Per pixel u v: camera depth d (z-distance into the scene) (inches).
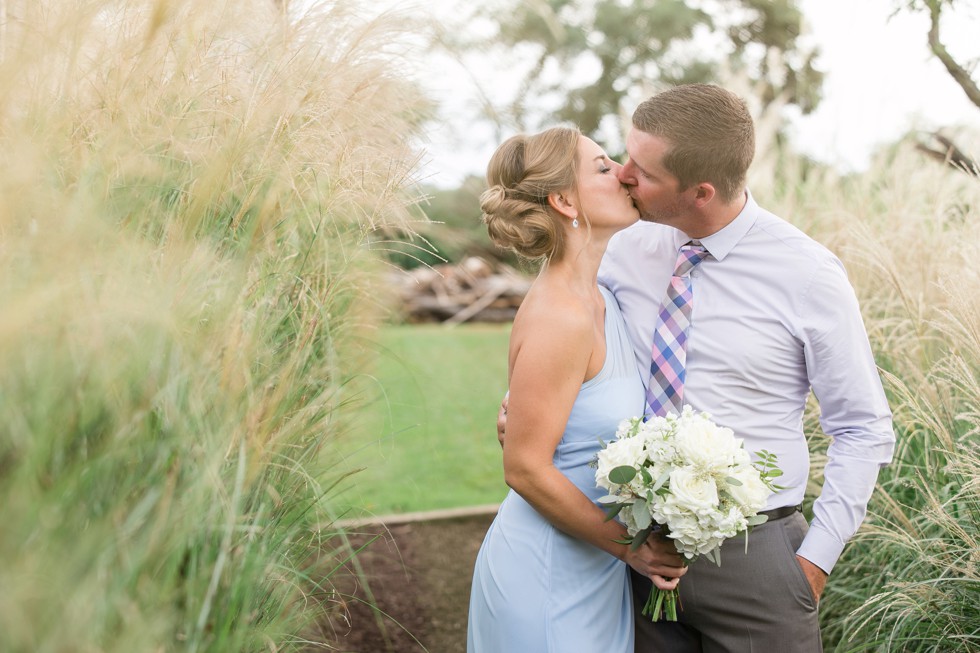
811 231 150.1
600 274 89.1
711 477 63.1
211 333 57.0
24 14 62.1
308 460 75.2
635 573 81.0
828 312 74.2
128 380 47.8
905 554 95.4
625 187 76.6
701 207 75.6
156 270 55.4
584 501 68.7
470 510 156.8
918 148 135.4
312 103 81.4
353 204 86.3
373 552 137.7
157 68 73.8
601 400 73.4
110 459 45.6
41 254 46.3
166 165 69.2
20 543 38.5
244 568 55.4
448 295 483.2
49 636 36.3
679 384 77.7
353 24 90.9
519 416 67.8
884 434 74.7
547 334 67.9
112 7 73.0
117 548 43.1
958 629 84.7
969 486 83.4
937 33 120.6
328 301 80.9
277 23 87.0
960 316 90.2
